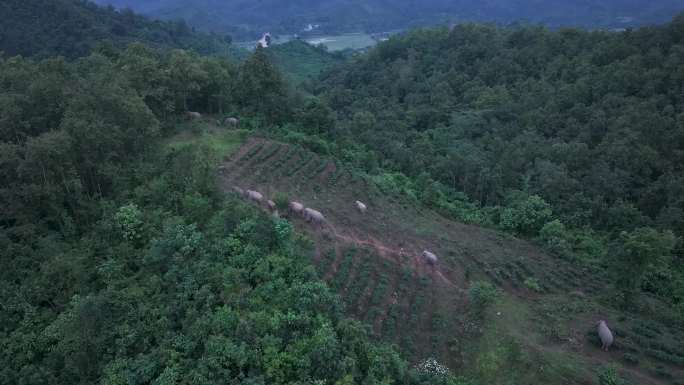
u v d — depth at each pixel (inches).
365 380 949.8
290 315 1007.0
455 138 2800.2
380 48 4549.7
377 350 1042.1
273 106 2209.6
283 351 952.3
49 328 1055.6
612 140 2097.7
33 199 1282.0
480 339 1195.9
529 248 1646.2
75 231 1327.5
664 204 1788.9
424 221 1763.0
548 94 2812.5
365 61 4569.4
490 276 1460.4
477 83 3430.1
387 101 3735.2
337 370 931.3
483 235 1723.7
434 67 3927.2
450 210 1888.5
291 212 1524.4
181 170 1487.5
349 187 1814.7
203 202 1333.7
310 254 1322.6
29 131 1469.0
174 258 1156.5
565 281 1459.2
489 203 2023.9
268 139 2007.9
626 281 1315.2
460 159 2217.0
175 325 1053.8
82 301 1030.4
